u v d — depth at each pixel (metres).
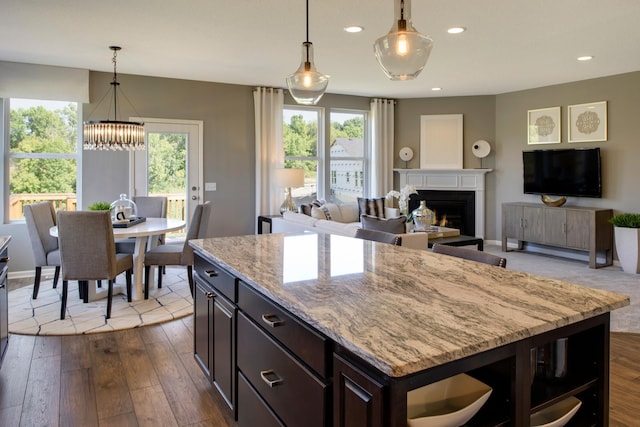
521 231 6.94
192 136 6.30
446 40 4.45
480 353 1.13
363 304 1.43
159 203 5.38
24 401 2.49
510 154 7.48
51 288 4.80
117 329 3.59
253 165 6.75
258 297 1.77
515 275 1.83
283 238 2.87
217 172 6.49
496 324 1.24
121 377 2.79
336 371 1.25
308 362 1.40
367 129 7.87
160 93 6.08
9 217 5.49
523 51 4.87
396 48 2.17
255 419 1.84
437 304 1.43
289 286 1.66
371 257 2.22
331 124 7.56
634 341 3.42
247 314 1.90
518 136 7.34
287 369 1.54
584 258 6.54
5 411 2.38
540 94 6.97
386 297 1.51
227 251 2.39
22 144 5.53
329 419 1.30
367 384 1.11
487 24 3.99
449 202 7.84
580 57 5.14
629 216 5.67
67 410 2.40
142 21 3.87
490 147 7.66
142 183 6.01
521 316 1.30
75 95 5.54
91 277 3.80
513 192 7.48
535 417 1.41
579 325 1.34
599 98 6.25
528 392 1.24
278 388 1.62
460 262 2.09
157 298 4.41
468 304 1.43
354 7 3.53
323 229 4.75
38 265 4.39
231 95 6.54
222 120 6.49
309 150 7.41
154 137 6.07
